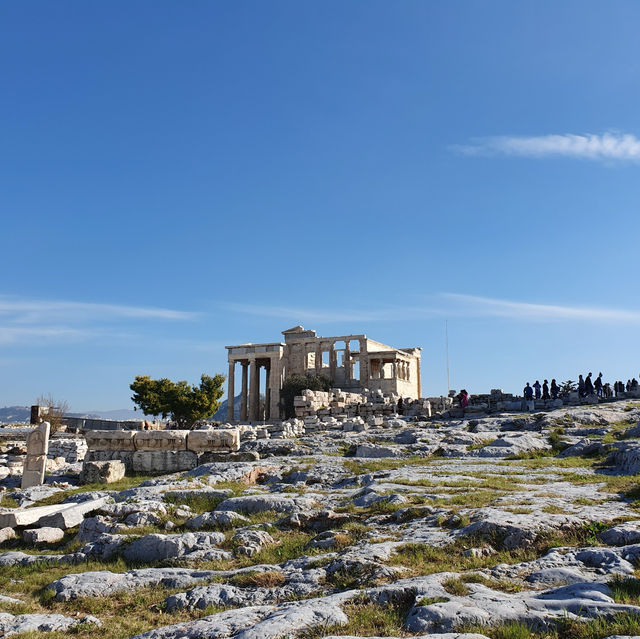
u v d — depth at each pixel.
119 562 15.90
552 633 8.73
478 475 23.41
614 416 38.50
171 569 14.62
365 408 54.38
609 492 18.61
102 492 24.50
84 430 61.19
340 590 11.80
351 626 9.55
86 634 11.21
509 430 38.19
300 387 89.56
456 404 57.28
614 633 8.35
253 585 12.78
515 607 9.60
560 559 12.08
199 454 34.19
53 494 26.94
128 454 34.56
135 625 11.42
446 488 20.45
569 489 19.47
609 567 11.28
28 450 32.34
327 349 95.88
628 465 22.94
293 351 97.19
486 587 10.84
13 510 20.52
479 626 9.07
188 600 12.32
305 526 17.92
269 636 9.24
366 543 14.57
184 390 86.31
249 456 32.81
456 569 12.28
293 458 31.08
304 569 13.36
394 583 11.25
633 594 9.91
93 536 18.31
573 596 9.91
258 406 96.56
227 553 15.64
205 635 10.00
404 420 48.56
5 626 11.61
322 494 21.84
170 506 20.47
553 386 57.53
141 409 86.38
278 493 22.36
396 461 28.84
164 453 34.12
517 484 21.05
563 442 31.23
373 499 19.53
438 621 9.30
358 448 32.81
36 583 14.85
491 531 13.98
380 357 94.38
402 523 16.52
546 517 14.67
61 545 18.88
